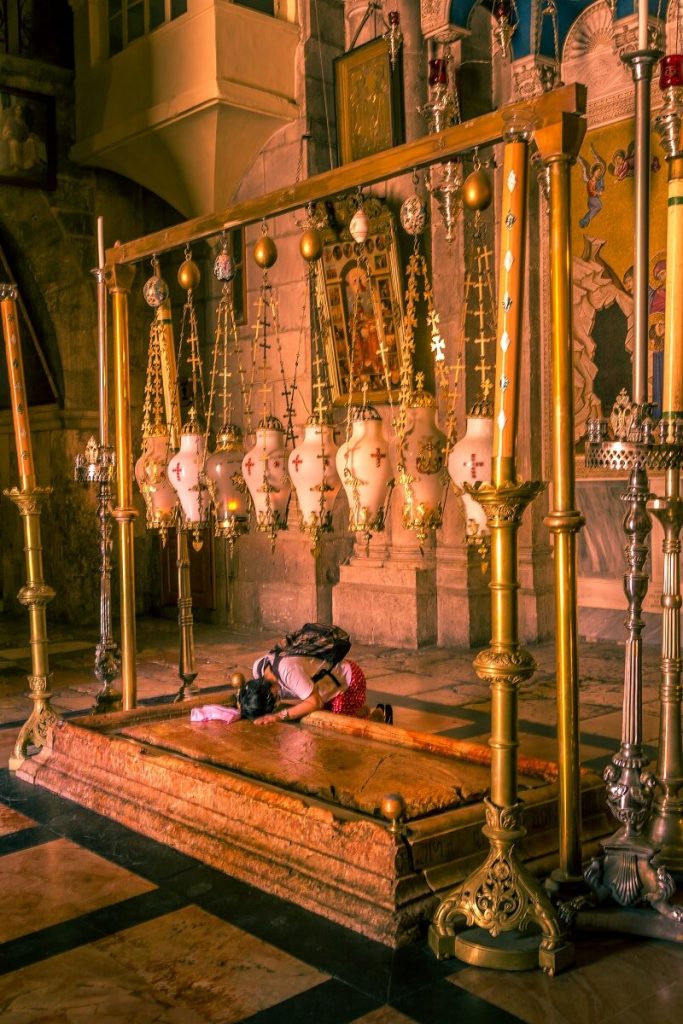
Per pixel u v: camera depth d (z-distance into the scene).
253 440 4.32
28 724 5.01
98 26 10.13
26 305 10.55
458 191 3.41
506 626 2.94
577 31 8.22
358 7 9.17
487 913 2.92
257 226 9.59
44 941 3.12
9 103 10.02
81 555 10.57
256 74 8.97
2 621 10.99
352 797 3.59
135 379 10.98
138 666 8.05
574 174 8.38
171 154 9.61
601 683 6.91
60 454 10.55
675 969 2.89
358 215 3.53
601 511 8.52
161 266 10.91
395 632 8.59
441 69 3.85
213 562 10.27
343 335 8.95
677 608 3.46
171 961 2.97
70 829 4.09
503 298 2.91
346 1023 2.62
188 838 3.80
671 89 3.22
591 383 8.42
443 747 4.17
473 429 3.36
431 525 3.45
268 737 4.51
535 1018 2.62
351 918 3.14
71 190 10.48
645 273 3.10
